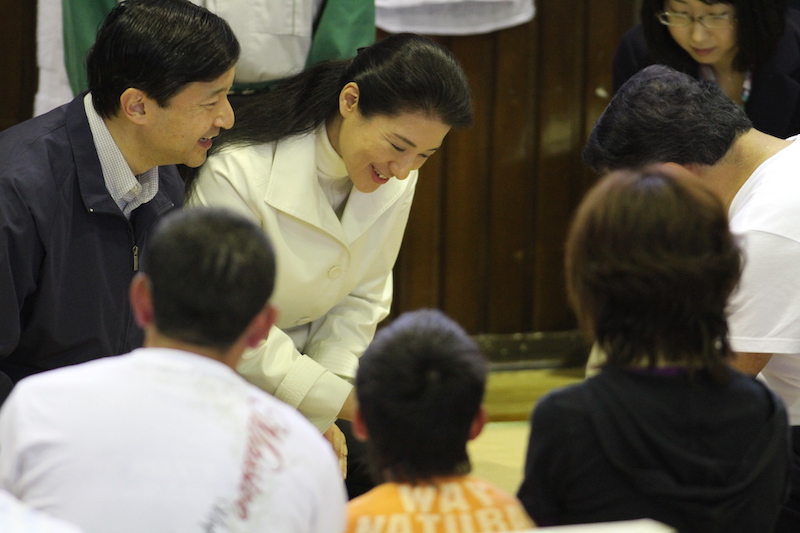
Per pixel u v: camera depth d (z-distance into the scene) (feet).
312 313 19.89
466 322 36.14
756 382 11.93
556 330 37.19
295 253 18.84
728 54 23.54
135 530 9.63
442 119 16.98
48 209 16.02
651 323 11.23
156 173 17.38
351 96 17.54
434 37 33.76
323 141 18.60
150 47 15.65
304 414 18.44
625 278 11.15
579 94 35.91
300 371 18.24
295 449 10.39
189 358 10.51
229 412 10.27
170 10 15.98
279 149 18.63
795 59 23.53
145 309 11.15
